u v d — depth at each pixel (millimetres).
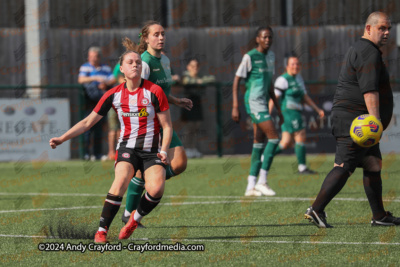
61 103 49938
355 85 20250
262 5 57125
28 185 36188
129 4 56156
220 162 48906
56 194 31891
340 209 25312
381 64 20125
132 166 18766
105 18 56125
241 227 21375
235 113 30859
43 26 55344
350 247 17703
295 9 57469
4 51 55281
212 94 52312
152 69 21750
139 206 18906
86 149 50844
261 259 16250
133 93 18656
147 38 21844
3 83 55438
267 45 30047
